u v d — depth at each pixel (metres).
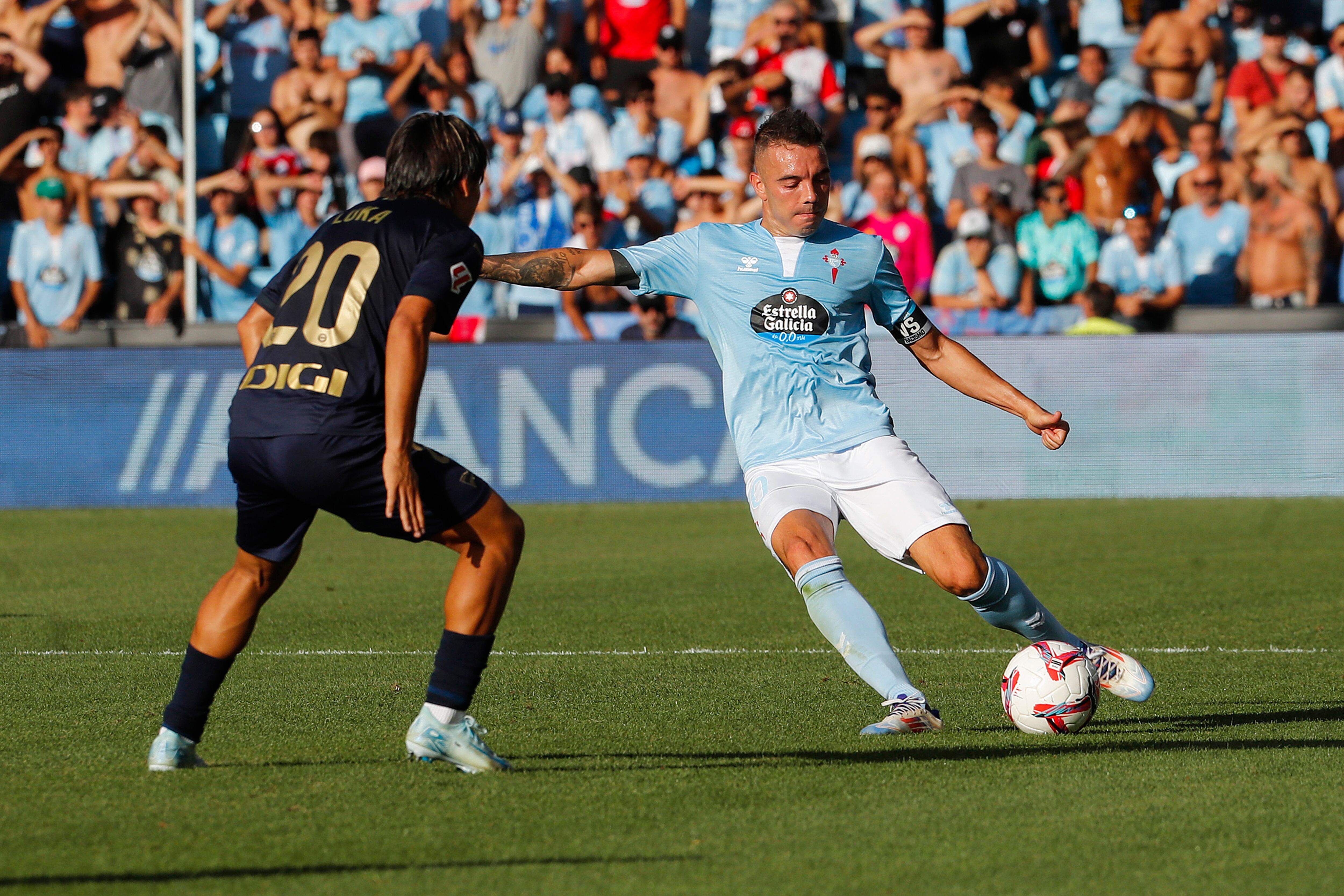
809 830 11.00
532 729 15.46
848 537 38.31
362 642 22.31
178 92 54.31
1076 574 30.33
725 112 54.56
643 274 15.19
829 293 14.96
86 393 45.66
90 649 21.66
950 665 20.17
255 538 12.61
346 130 54.22
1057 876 9.85
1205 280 51.38
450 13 54.97
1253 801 11.86
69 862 10.12
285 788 12.34
